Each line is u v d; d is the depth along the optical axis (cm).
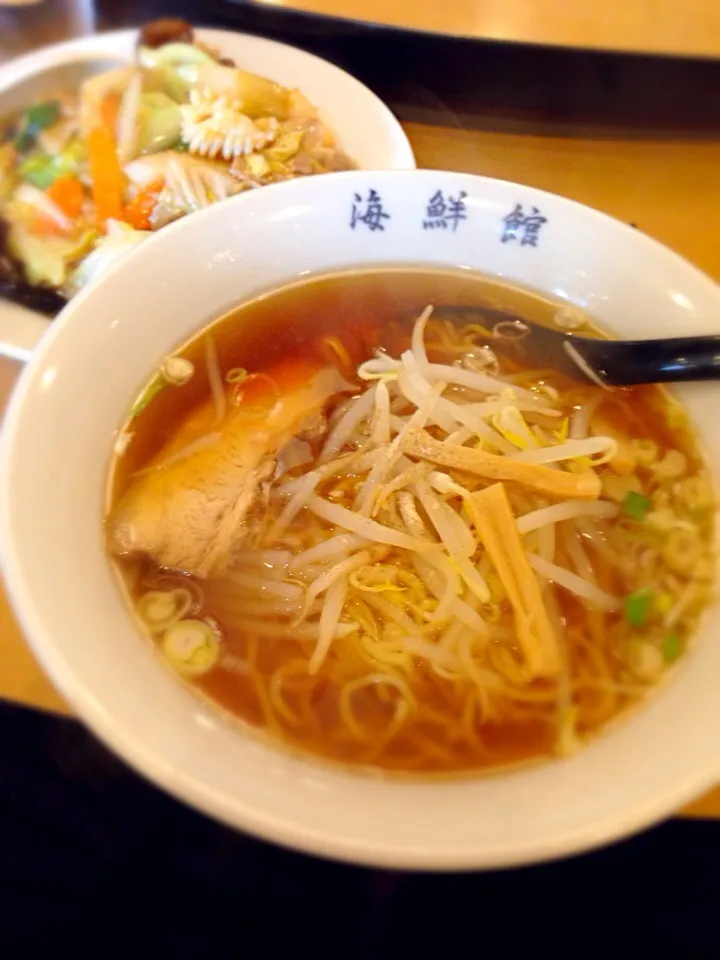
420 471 24
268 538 23
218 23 39
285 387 25
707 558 22
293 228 25
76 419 20
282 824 15
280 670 21
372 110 36
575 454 25
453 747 19
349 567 22
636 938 22
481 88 37
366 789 16
